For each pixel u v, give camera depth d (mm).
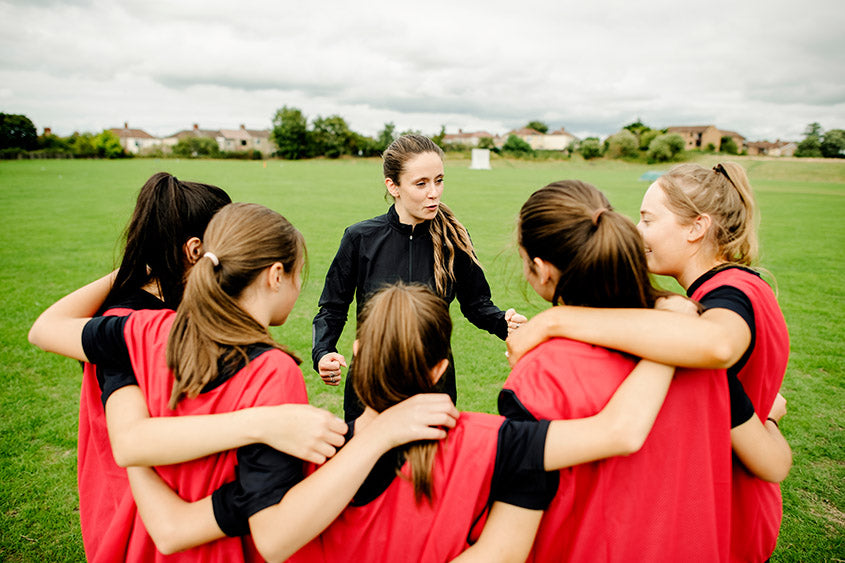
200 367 1068
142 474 1103
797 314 6535
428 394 1079
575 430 980
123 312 1371
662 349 977
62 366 4484
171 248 1468
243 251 1185
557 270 1191
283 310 1324
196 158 74688
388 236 2434
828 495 2977
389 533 1049
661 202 1458
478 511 1035
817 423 3795
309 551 1116
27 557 2406
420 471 1014
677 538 1081
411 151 2232
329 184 26938
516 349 1240
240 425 1000
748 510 1270
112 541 1219
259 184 26281
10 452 3227
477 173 47188
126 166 43438
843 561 2473
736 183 1438
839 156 82562
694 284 1401
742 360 1212
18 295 6559
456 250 2463
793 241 12219
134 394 1166
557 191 1194
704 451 1069
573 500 1073
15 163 48219
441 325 1107
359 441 1008
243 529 1009
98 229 11523
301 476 1065
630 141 73562
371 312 1125
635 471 1056
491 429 1034
